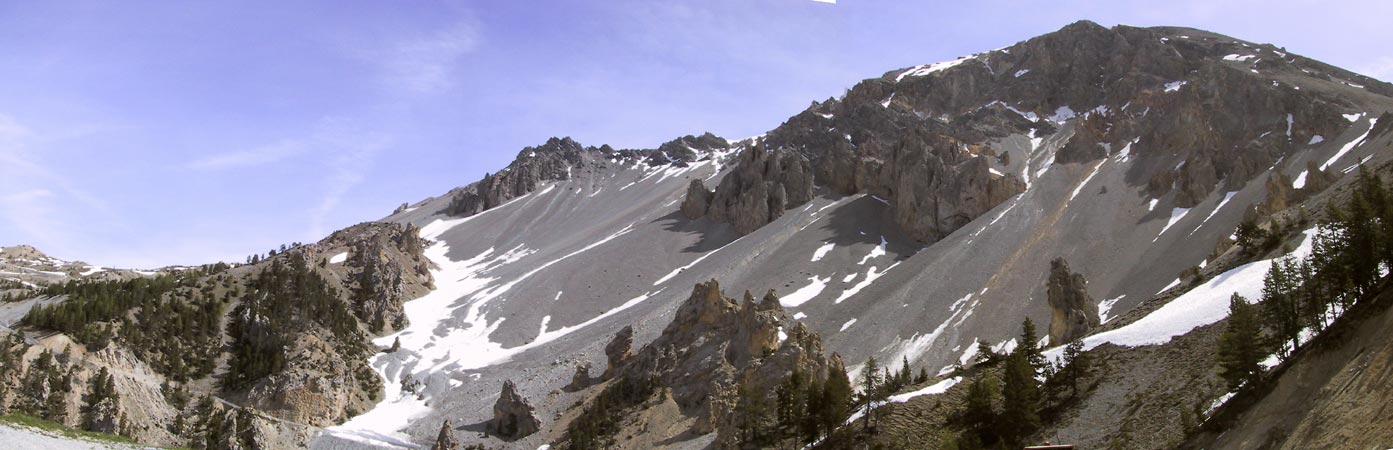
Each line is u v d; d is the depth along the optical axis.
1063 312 139.00
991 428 96.88
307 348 196.00
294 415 173.38
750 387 136.88
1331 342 75.81
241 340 196.88
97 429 149.75
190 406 172.38
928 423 102.44
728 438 121.75
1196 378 90.38
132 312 193.88
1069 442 90.69
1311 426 68.12
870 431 103.94
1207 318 102.81
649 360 165.12
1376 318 73.25
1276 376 79.12
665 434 140.50
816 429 110.12
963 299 199.00
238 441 157.62
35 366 160.25
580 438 145.75
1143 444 84.75
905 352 182.50
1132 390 95.25
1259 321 94.25
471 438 164.25
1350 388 67.62
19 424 105.38
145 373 175.75
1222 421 79.50
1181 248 197.12
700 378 153.12
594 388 172.25
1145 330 107.12
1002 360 112.06
